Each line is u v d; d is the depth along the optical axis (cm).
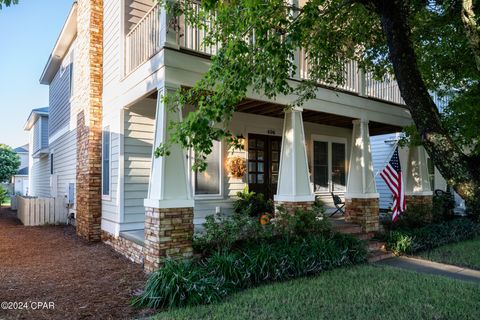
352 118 808
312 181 980
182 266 444
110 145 752
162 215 489
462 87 720
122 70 692
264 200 811
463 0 331
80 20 960
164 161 503
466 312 393
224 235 528
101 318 372
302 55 714
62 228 1024
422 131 330
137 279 497
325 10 461
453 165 312
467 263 627
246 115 840
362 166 784
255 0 340
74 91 1102
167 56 518
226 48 387
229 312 384
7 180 2483
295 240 589
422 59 677
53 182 1391
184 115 744
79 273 532
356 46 696
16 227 1045
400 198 708
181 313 378
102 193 802
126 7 707
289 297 432
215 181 782
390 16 340
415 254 697
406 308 403
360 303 416
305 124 973
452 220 929
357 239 644
